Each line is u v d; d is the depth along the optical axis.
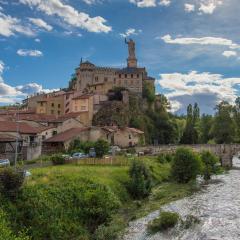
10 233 35.28
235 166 128.25
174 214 51.22
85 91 183.12
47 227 42.28
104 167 79.19
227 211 57.59
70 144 109.44
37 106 170.62
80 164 83.50
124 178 70.44
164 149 121.56
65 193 50.34
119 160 85.75
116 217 52.38
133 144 143.75
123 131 141.50
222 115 163.00
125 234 46.56
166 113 196.38
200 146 128.12
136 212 57.16
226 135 162.25
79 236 43.91
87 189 53.38
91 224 47.72
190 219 52.19
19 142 91.94
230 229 48.00
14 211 41.25
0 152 87.00
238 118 172.38
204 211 57.62
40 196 46.12
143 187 68.56
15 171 45.44
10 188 43.19
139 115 175.00
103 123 156.88
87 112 154.75
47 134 114.31
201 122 194.12
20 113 155.88
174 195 70.62
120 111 164.12
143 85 195.12
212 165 109.25
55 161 82.19
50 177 56.19
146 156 108.06
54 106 169.62
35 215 42.62
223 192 74.69
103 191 53.84
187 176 85.81
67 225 44.75
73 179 56.44
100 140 103.38
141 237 45.47
